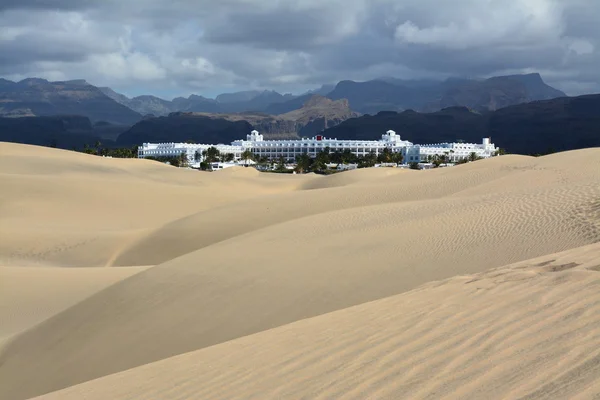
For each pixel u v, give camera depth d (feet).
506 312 25.44
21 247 147.74
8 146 313.94
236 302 54.19
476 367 20.18
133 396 27.48
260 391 23.45
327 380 22.57
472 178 168.04
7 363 59.77
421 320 27.22
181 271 66.03
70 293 92.43
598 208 61.36
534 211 66.54
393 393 19.70
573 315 23.02
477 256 53.42
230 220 144.66
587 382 16.83
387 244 62.49
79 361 53.93
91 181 219.61
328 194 162.71
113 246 143.74
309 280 54.90
